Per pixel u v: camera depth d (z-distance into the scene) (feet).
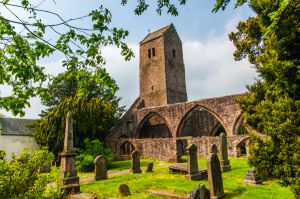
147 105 136.98
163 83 133.90
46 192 15.05
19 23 10.87
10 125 103.40
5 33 11.16
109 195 32.14
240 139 69.62
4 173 13.91
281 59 23.16
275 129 21.09
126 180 41.27
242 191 29.73
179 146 76.13
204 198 21.63
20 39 11.52
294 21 19.60
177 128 98.32
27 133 103.50
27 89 13.60
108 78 13.62
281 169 21.02
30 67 12.28
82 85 14.52
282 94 22.62
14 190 13.84
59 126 70.90
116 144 86.33
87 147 66.59
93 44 12.66
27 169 14.76
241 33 63.31
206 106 93.04
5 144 96.89
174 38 149.38
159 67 137.59
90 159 60.49
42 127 72.38
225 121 88.07
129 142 84.64
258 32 52.75
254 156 24.97
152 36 147.84
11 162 14.94
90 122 73.87
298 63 22.00
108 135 94.43
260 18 26.13
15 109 13.30
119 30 12.73
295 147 19.60
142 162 71.20
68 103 72.95
